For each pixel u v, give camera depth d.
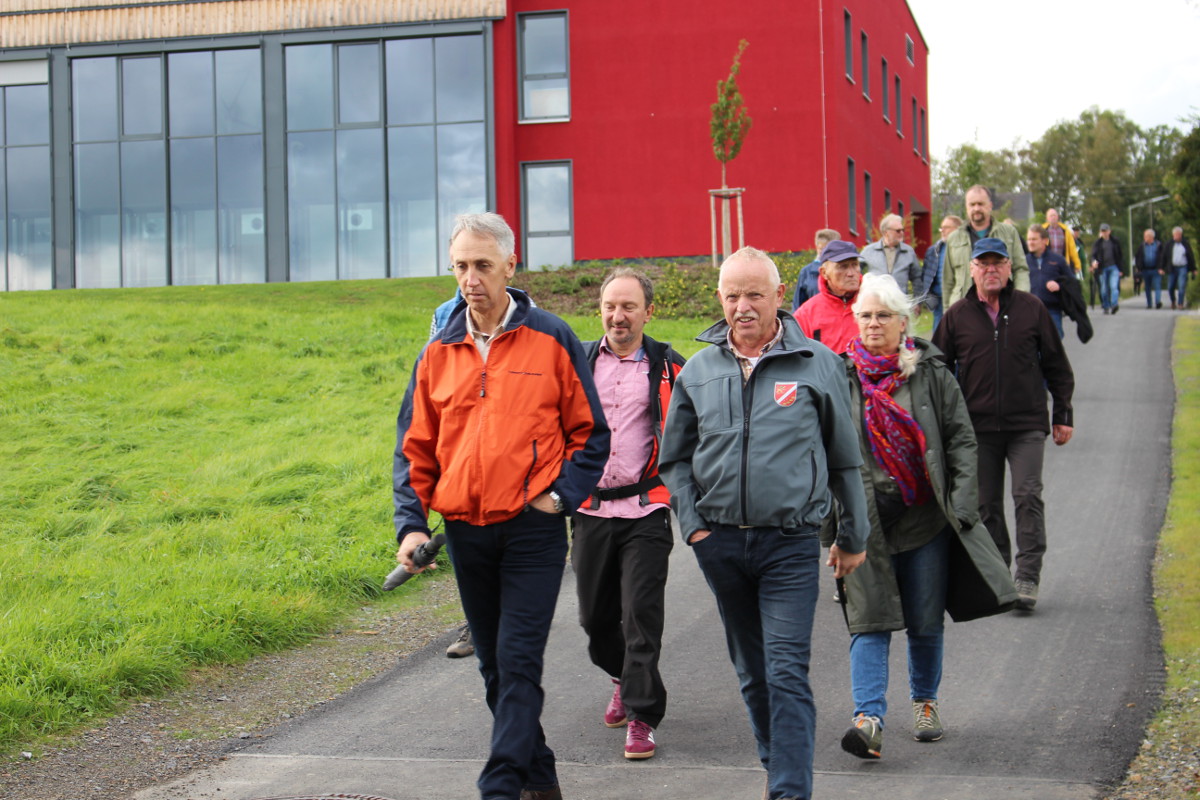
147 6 26.59
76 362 14.73
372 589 7.47
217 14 26.45
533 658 3.97
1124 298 35.56
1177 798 4.09
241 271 26.58
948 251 9.77
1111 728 4.81
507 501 3.94
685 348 15.20
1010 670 5.62
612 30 26.47
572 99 26.58
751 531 4.02
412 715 5.41
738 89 23.81
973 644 6.04
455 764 4.78
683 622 6.70
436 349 4.11
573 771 4.70
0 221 27.44
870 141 30.02
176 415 12.73
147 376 14.16
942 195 52.78
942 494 4.71
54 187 27.06
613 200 26.53
